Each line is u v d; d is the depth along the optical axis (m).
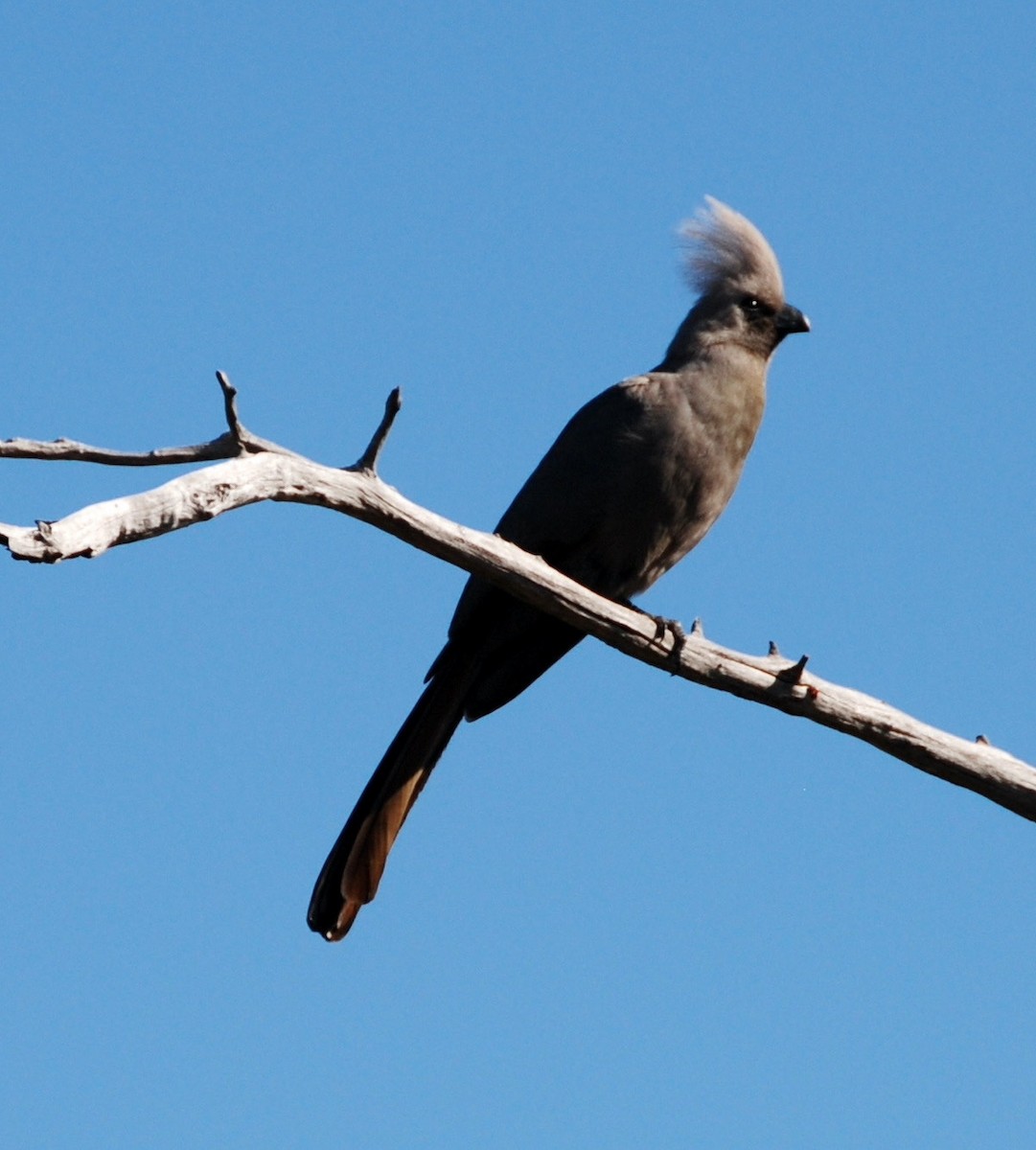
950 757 10.52
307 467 8.66
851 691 10.61
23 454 8.41
